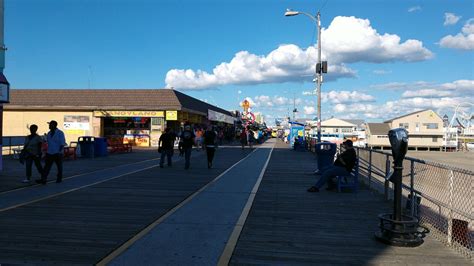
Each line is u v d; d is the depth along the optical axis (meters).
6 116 36.41
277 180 13.56
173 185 12.13
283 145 46.41
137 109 35.28
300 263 5.48
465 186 7.92
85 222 7.45
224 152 29.36
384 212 8.59
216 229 7.08
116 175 14.43
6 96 15.03
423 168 8.26
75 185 11.97
